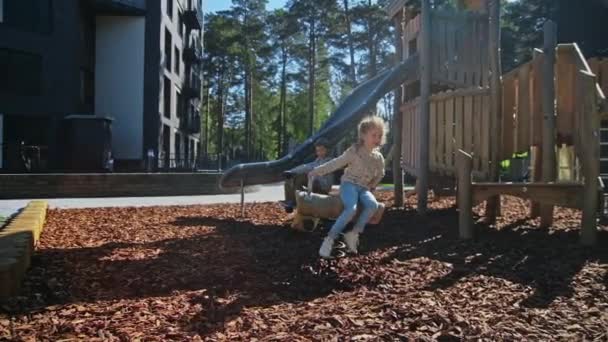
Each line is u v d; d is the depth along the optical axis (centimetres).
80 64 2528
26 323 318
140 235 668
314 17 4222
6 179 1441
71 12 2427
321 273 441
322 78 5438
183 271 458
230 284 417
